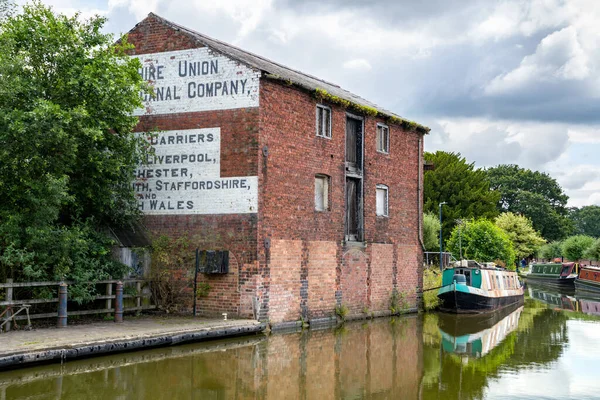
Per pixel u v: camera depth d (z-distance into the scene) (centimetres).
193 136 2002
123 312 1927
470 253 4344
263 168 1928
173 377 1330
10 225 1614
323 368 1502
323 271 2178
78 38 1794
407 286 2695
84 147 1816
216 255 1922
